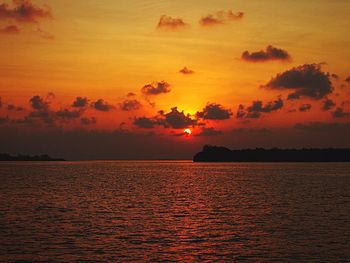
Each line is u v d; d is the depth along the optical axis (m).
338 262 28.50
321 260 29.00
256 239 35.72
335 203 62.38
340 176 147.75
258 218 47.47
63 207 57.28
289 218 47.34
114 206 58.69
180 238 36.25
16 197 70.75
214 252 31.33
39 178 133.12
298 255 30.30
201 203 62.69
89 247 32.81
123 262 28.69
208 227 41.56
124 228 40.94
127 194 77.19
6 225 42.34
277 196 73.50
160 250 31.94
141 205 60.09
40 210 54.03
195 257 29.92
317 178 134.38
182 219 46.84
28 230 39.66
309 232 38.66
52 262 28.69
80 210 54.25
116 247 32.91
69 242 34.53
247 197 71.88
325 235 37.19
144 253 31.03
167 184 105.62
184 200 66.94
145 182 114.00
